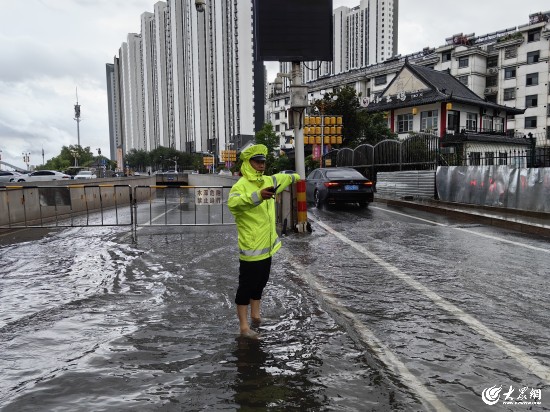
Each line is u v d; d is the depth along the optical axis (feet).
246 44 355.15
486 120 122.72
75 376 9.24
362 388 8.57
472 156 46.91
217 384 8.81
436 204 43.34
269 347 10.57
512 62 161.48
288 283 16.33
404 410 7.80
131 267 19.63
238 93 360.69
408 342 10.78
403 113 120.06
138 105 507.71
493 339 10.91
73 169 218.59
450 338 11.00
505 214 34.53
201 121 396.16
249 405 8.03
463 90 120.88
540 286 15.58
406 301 14.05
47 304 14.32
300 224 28.22
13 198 35.12
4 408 8.02
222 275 17.84
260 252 11.49
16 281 17.39
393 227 30.94
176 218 41.88
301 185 28.04
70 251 23.95
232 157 227.20
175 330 11.78
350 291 15.23
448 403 8.01
